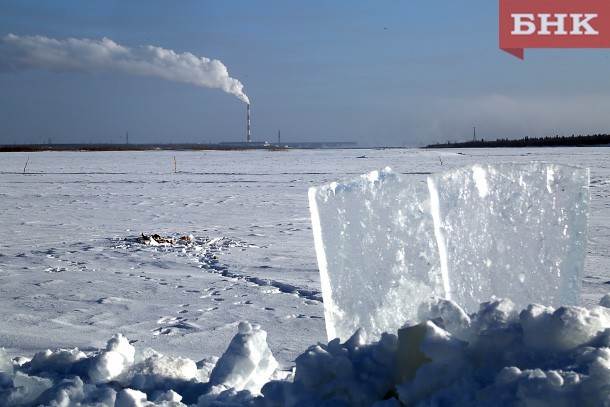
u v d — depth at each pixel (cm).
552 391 169
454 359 199
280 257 1001
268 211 1702
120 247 1111
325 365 227
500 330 200
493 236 233
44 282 815
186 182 2805
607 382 165
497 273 231
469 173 238
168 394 291
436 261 246
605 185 2345
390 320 249
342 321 255
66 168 4078
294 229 1354
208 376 350
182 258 999
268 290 759
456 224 235
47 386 315
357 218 255
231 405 258
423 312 223
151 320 626
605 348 178
